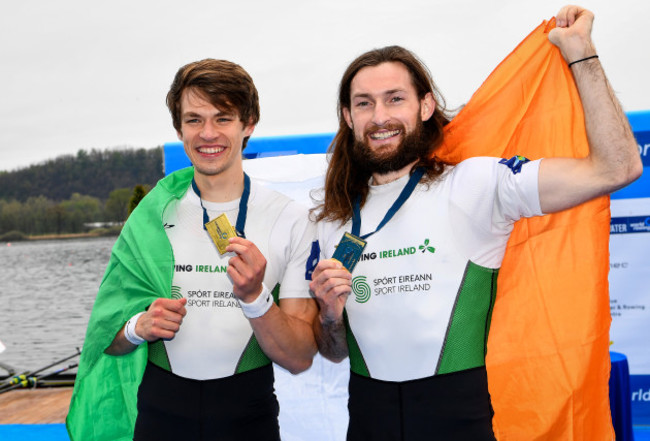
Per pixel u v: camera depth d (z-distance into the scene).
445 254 1.53
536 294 1.73
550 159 1.48
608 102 1.42
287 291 1.72
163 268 1.72
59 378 5.73
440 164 1.67
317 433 2.63
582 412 1.69
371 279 1.58
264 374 1.72
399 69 1.64
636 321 3.40
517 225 1.76
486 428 1.46
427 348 1.49
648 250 3.38
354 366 1.61
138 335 1.65
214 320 1.68
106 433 1.92
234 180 1.76
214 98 1.63
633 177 1.38
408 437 1.46
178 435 1.63
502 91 1.87
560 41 1.52
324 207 1.77
